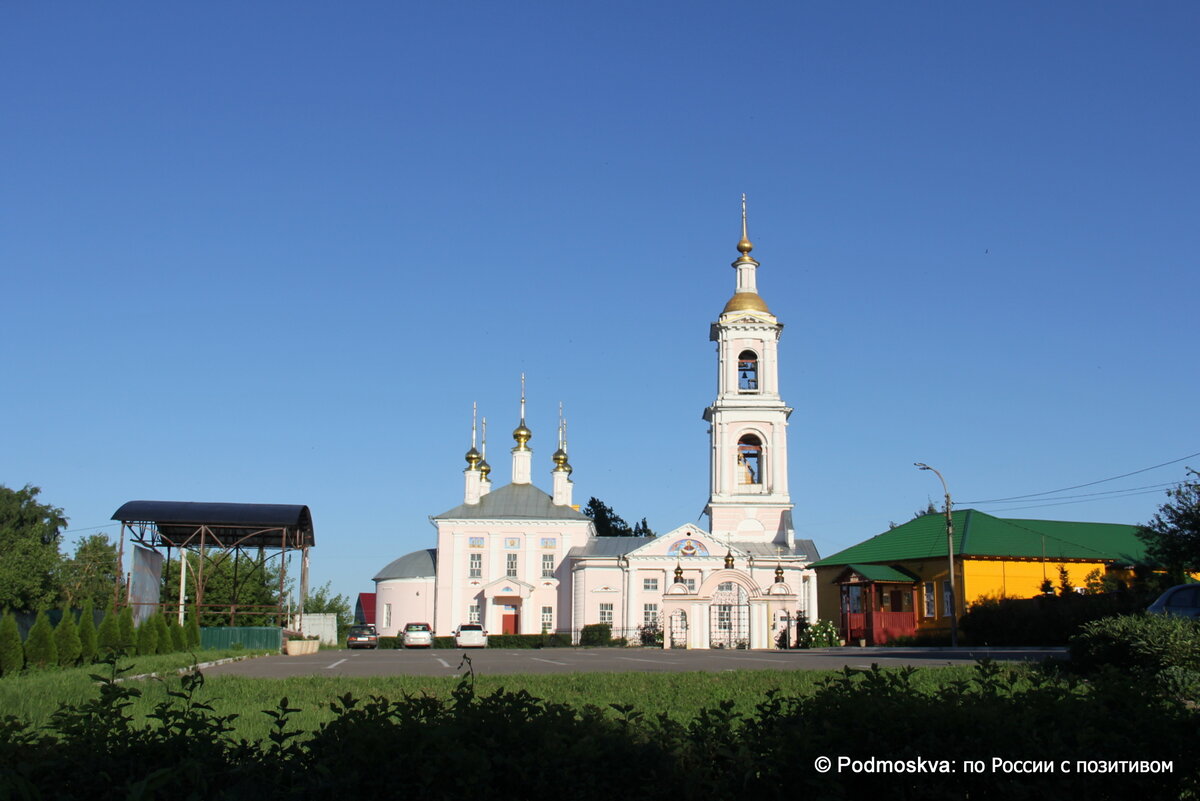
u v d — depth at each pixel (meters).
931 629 60.69
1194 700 17.16
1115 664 20.38
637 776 9.24
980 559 61.16
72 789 8.89
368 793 8.77
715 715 10.53
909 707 10.05
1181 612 25.58
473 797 8.84
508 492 90.25
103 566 88.94
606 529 117.06
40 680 26.61
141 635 44.19
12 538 79.44
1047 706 10.46
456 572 87.25
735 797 9.39
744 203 85.12
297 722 17.19
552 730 9.60
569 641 77.44
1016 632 50.75
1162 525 47.62
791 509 81.69
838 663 33.97
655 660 40.53
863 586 65.75
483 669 34.25
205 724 10.05
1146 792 9.77
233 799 8.66
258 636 57.62
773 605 64.50
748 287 84.44
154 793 8.59
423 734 9.23
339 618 106.56
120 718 10.12
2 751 9.19
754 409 82.44
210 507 59.78
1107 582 55.31
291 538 66.06
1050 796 9.25
